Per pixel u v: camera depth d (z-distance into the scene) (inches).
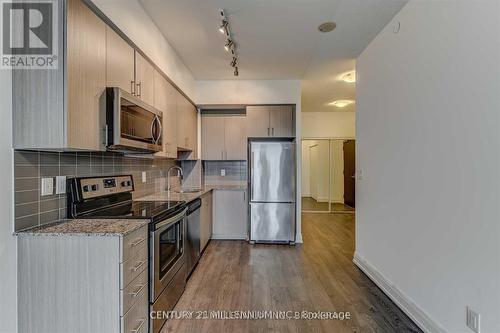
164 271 84.7
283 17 100.7
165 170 154.7
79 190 76.2
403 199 94.3
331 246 165.6
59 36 58.9
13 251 59.2
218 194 179.2
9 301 58.1
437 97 76.7
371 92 121.2
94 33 68.7
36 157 64.7
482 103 61.2
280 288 109.3
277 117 175.2
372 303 98.3
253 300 99.6
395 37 99.8
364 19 101.7
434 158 78.0
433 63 78.3
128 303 63.6
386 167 106.7
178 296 98.4
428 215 80.7
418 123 85.7
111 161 97.8
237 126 185.5
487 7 59.7
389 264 103.7
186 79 151.3
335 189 301.3
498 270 57.3
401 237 95.4
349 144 291.6
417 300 86.0
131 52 88.0
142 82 95.9
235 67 140.0
